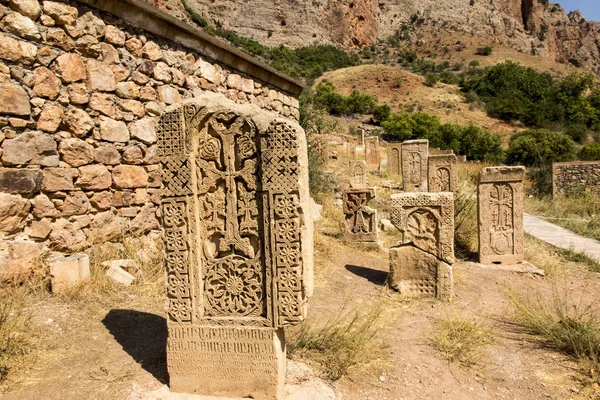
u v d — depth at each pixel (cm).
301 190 294
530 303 519
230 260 314
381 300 539
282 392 310
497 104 4719
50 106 475
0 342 328
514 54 7975
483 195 723
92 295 444
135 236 580
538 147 2734
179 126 313
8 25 438
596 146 2650
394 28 9081
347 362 356
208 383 311
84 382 312
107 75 539
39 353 340
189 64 684
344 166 1867
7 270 431
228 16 6931
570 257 814
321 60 6625
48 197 476
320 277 601
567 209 1438
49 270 451
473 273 678
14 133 444
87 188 516
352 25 8038
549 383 362
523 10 11044
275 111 1034
